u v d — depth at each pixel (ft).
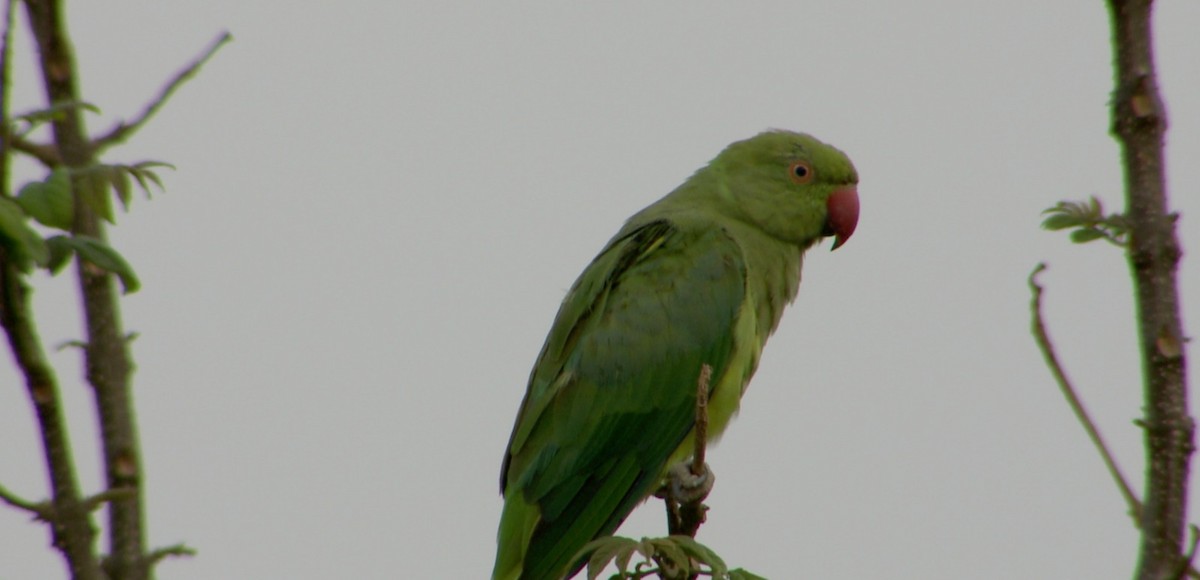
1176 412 15.46
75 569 13.03
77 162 17.04
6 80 13.17
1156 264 15.72
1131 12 16.05
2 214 12.30
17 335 12.78
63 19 17.38
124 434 17.15
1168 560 15.19
